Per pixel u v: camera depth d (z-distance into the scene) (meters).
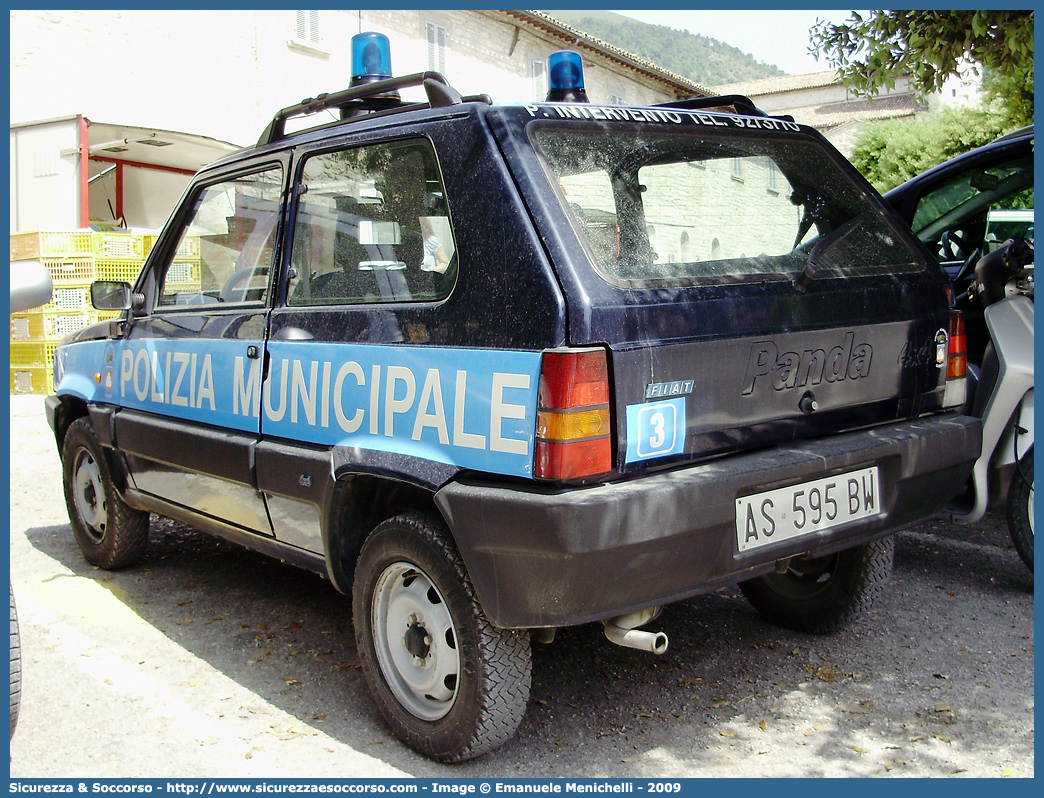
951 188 5.49
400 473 2.85
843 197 3.49
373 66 3.66
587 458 2.48
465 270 2.77
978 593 4.29
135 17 15.34
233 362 3.68
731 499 2.67
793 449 2.92
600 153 2.88
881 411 3.25
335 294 3.29
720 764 2.91
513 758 2.96
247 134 17.09
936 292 3.44
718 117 3.29
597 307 2.53
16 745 3.08
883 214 3.54
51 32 14.36
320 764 2.94
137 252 11.67
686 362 2.67
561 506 2.41
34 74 14.19
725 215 3.11
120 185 16.02
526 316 2.58
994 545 4.93
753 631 3.95
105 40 15.00
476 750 2.83
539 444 2.50
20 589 4.59
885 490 3.13
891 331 3.25
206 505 3.97
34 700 3.40
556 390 2.47
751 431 2.86
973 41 5.57
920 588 4.38
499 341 2.64
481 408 2.65
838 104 43.03
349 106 3.65
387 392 2.95
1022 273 4.34
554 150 2.80
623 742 3.06
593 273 2.59
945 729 3.09
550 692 3.41
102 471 4.67
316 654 3.79
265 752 3.02
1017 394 4.06
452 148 2.87
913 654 3.67
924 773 2.83
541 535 2.45
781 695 3.36
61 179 12.93
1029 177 5.19
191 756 3.00
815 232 3.34
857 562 3.68
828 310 3.06
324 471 3.16
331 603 4.38
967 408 4.55
